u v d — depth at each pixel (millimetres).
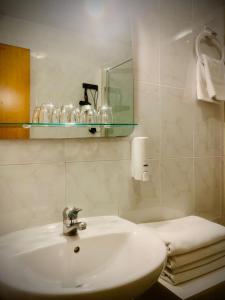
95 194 979
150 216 1118
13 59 812
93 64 971
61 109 899
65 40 912
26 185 844
